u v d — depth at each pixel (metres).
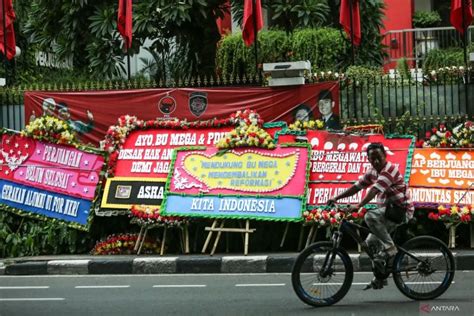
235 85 17.28
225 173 15.24
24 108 17.56
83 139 17.12
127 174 15.84
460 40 23.09
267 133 15.38
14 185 16.27
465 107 16.30
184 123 15.93
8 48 19.66
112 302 11.15
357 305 10.41
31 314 10.30
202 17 21.09
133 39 20.62
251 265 14.09
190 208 15.13
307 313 9.91
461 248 14.68
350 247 14.95
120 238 15.62
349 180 14.78
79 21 20.64
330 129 15.80
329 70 18.58
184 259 14.32
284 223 15.16
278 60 20.45
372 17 21.47
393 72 17.52
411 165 14.70
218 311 10.20
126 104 16.95
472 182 14.68
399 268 10.62
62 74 21.78
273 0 20.72
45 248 16.03
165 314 10.06
